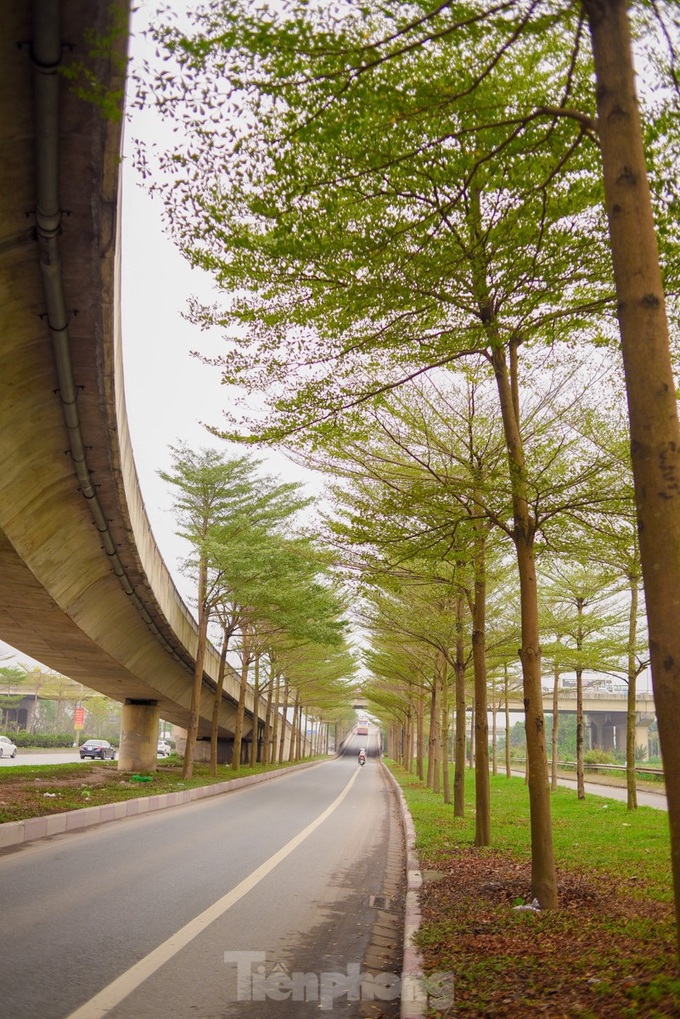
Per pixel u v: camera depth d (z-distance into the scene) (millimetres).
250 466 27594
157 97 5004
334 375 7414
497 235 6156
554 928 6379
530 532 8133
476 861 10477
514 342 8086
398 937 6844
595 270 6418
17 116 6891
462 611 16344
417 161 5648
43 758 44625
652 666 4121
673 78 5281
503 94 5691
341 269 6383
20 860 9922
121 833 13234
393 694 47250
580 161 6074
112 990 4949
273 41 4801
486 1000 4633
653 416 4301
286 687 52125
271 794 25469
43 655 24844
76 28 6035
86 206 7934
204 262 6699
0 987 4883
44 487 13422
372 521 8789
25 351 10086
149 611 23438
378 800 25141
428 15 4828
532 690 7828
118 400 12266
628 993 4383
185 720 43875
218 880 9039
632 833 14148
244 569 26000
